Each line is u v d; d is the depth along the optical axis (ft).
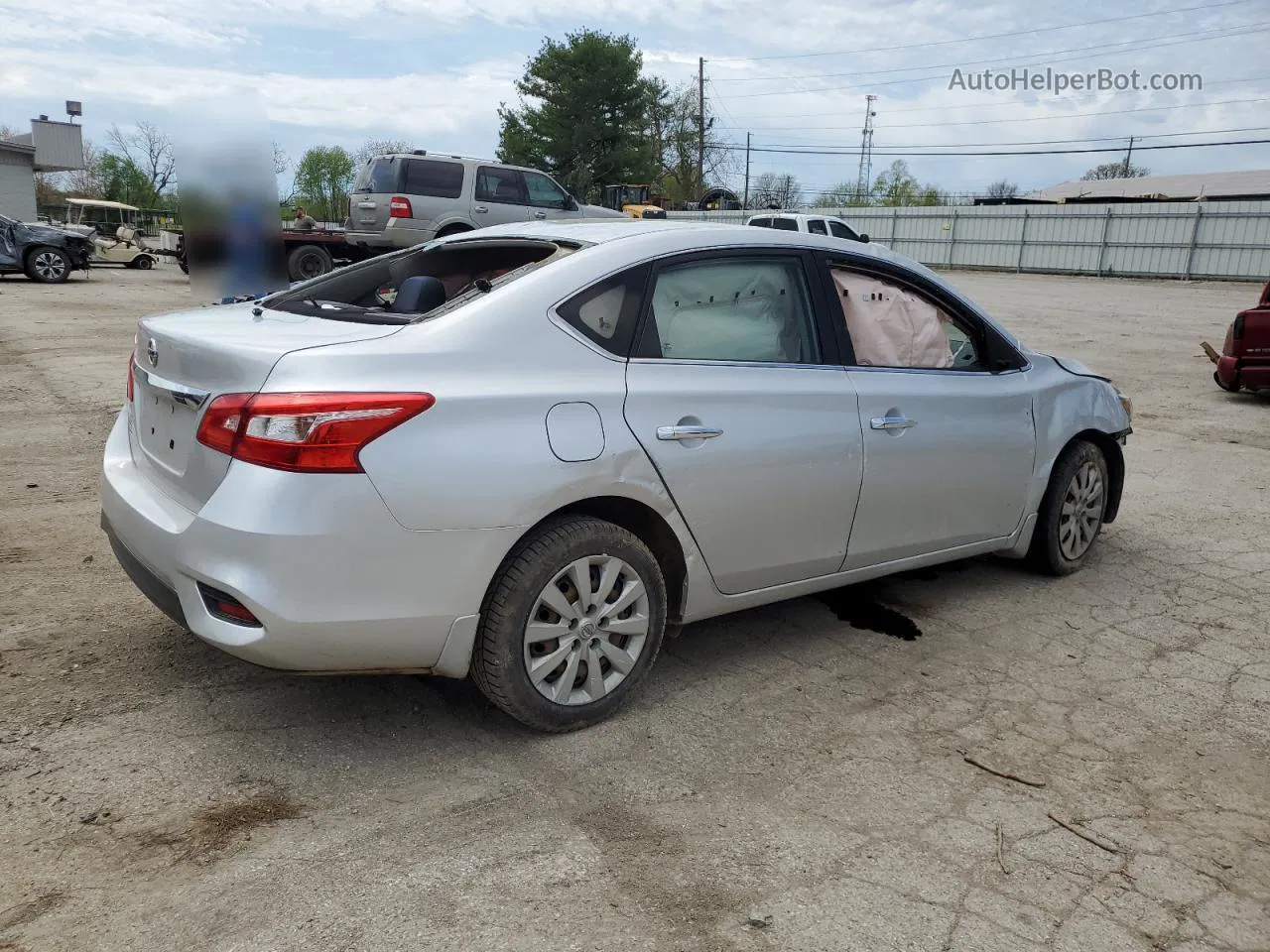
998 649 13.30
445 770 9.68
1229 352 33.19
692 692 11.64
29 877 7.83
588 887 8.02
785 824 9.03
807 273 12.38
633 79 163.43
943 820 9.21
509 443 9.27
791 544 11.82
